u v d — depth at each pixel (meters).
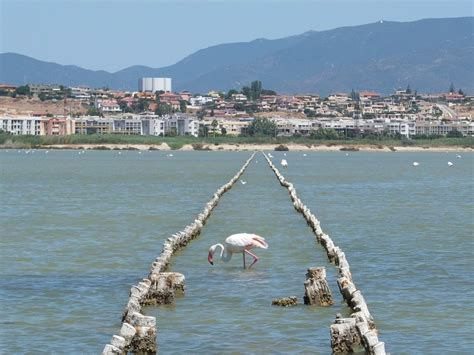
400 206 90.88
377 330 34.31
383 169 195.00
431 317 36.41
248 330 33.97
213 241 58.59
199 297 39.75
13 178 148.75
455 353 31.22
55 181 138.88
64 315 36.53
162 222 72.69
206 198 100.06
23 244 58.38
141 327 30.95
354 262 50.50
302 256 51.88
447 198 104.12
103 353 28.89
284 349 31.47
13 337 33.16
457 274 46.38
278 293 40.72
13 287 42.44
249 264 48.94
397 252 54.84
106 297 40.06
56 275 45.94
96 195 105.88
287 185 116.00
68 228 68.00
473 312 37.25
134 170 180.25
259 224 69.19
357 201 97.25
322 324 34.84
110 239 61.03
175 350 31.31
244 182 129.12
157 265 43.47
